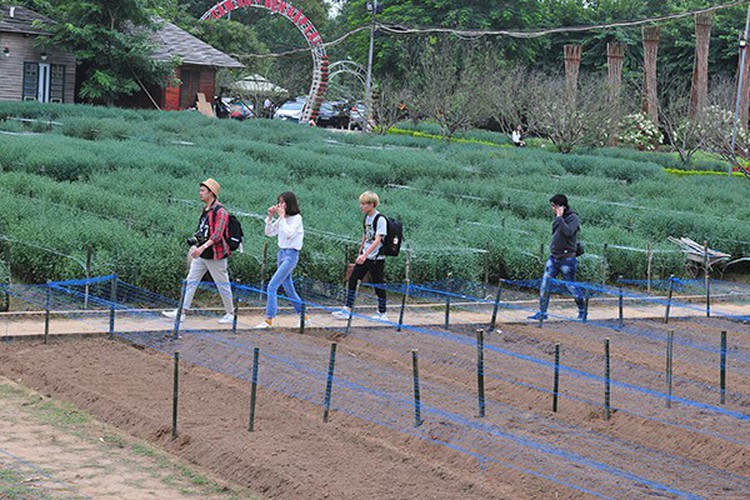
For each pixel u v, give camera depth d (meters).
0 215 27.98
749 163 63.34
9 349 19.80
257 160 45.69
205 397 17.59
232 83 94.81
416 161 48.00
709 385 20.66
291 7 83.44
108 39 75.50
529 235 33.53
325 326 23.48
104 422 16.38
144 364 19.36
